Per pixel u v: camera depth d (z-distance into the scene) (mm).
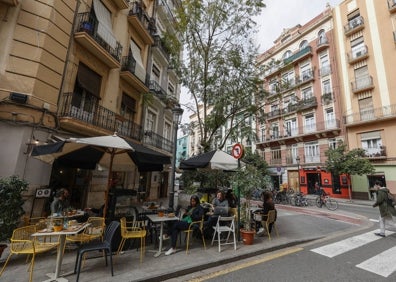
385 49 20031
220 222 5945
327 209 13750
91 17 9297
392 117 18547
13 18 6887
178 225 5055
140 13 12938
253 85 8453
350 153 18438
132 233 4758
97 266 4043
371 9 21406
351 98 21875
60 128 7676
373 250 5379
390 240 6277
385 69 19828
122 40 11500
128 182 12586
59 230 3686
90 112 9250
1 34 6707
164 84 16859
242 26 7977
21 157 6480
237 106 8555
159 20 16234
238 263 4547
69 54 8141
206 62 8242
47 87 7258
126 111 12125
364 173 17484
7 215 4164
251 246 5406
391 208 6684
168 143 17391
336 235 6914
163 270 3898
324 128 23453
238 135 9070
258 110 9133
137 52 13125
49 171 7312
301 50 26672
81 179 9000
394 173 18281
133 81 11805
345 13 23438
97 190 9570
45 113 7102
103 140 4793
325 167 20406
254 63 8531
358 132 20953
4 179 4367
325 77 24266
